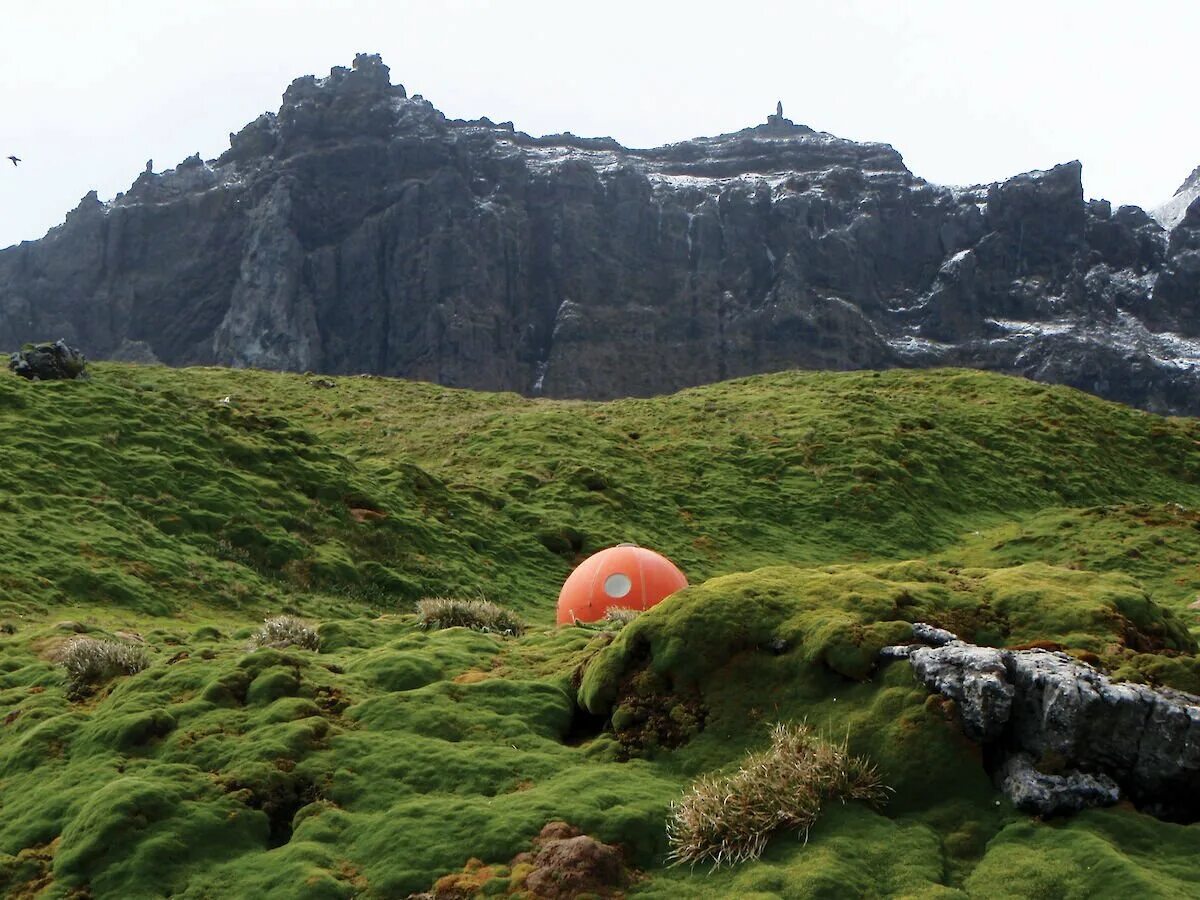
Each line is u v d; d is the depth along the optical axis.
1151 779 14.01
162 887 13.62
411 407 80.19
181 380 81.31
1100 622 16.41
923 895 12.34
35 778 16.45
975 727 14.33
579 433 68.88
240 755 15.78
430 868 13.37
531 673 18.97
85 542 37.22
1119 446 77.44
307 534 44.38
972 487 67.12
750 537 57.44
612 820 13.80
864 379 89.75
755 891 12.56
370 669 19.08
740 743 15.30
